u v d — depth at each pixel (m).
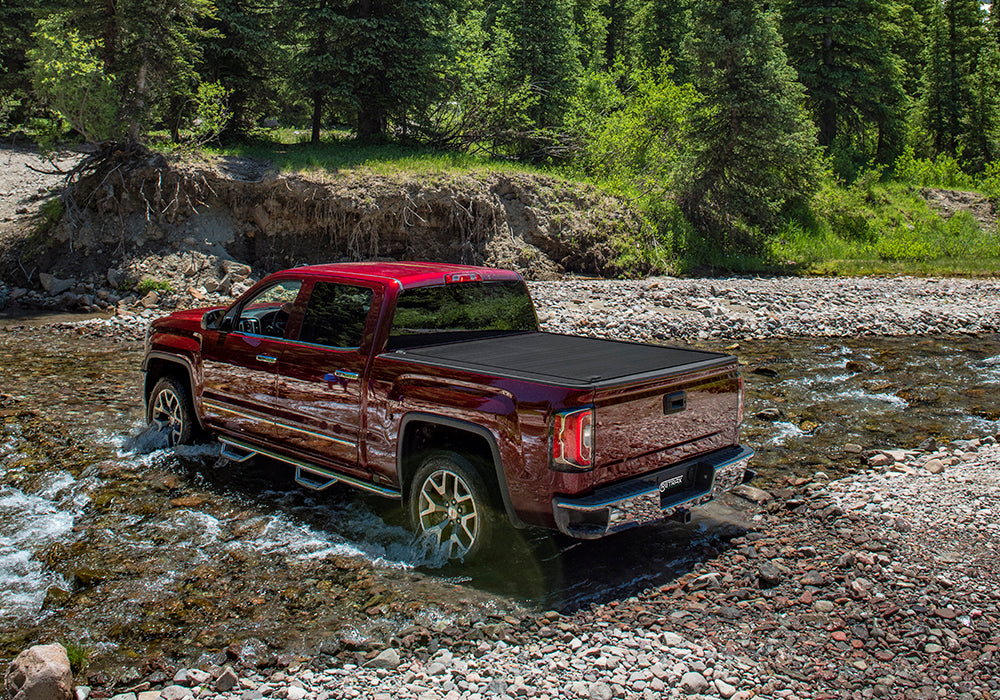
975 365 12.56
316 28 25.42
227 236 21.64
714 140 28.58
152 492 6.37
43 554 5.24
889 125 41.66
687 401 5.11
